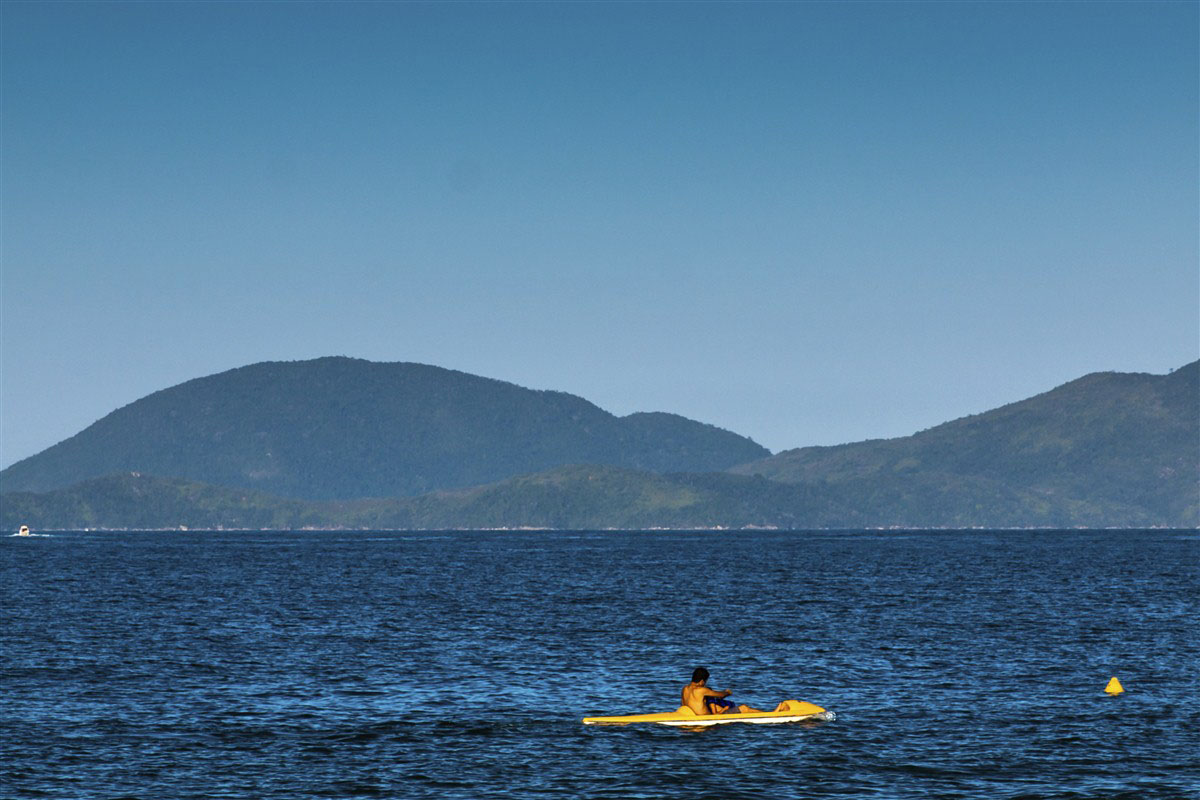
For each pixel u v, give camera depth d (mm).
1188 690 75938
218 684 79062
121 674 83375
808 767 57031
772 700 74125
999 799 52000
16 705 71188
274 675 83000
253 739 62500
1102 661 89188
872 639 103500
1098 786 53719
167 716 68125
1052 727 64875
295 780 54875
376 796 52656
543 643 101062
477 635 107250
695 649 96812
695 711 66438
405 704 72000
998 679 80812
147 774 55625
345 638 105000
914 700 72938
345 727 65438
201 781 54562
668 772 56250
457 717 68125
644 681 80625
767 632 109250
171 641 102812
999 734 63312
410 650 96438
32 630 111812
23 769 56125
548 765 57500
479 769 56812
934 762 57719
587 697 74562
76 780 54531
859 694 75250
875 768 56750
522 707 71188
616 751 60062
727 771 56375
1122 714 68188
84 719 67125
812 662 89188
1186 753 59156
